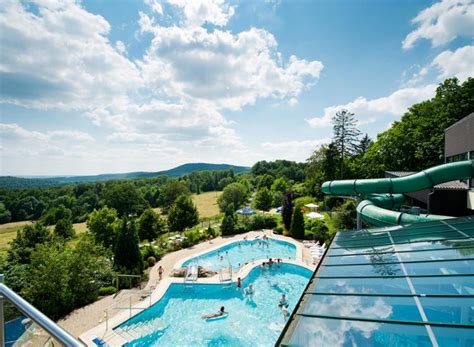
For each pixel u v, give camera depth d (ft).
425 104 147.13
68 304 57.16
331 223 118.42
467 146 59.36
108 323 52.06
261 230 134.51
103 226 124.67
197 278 74.13
